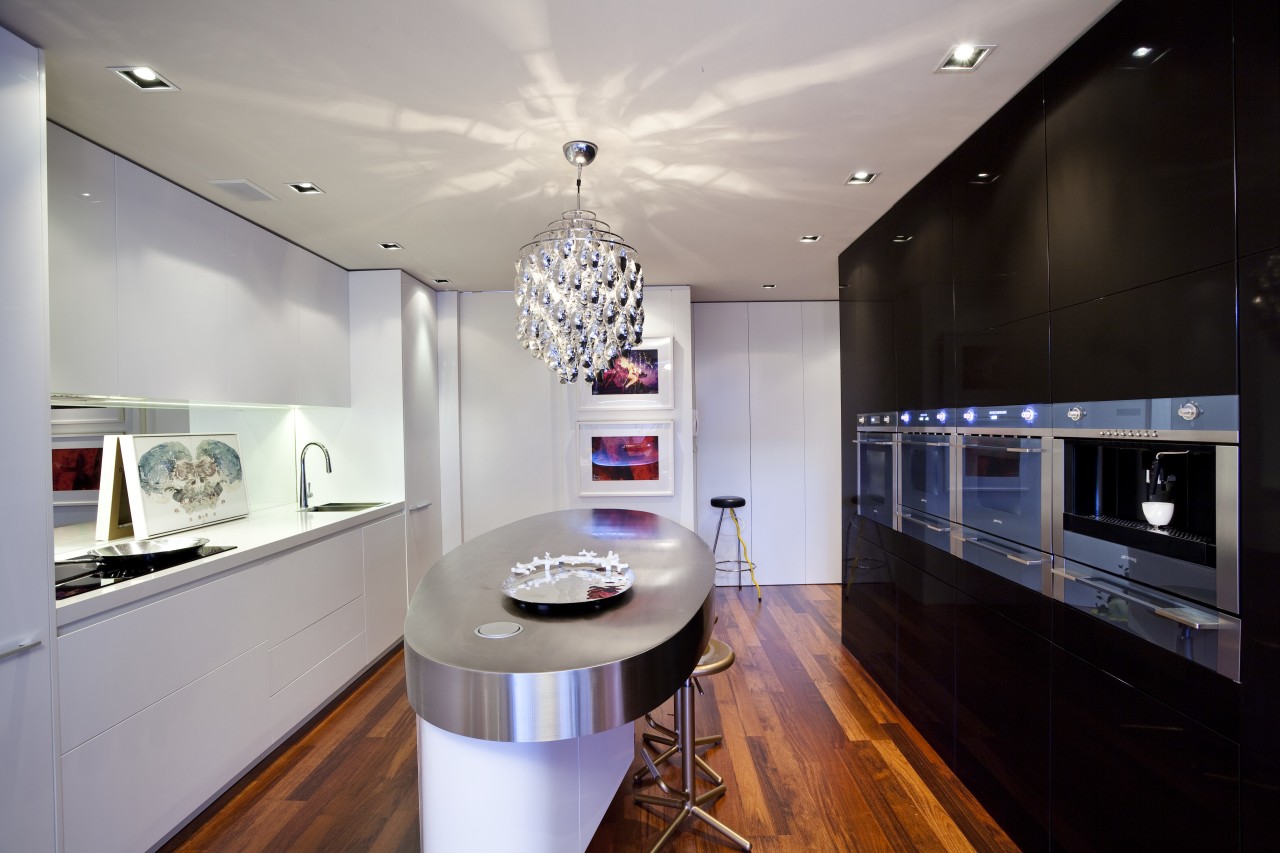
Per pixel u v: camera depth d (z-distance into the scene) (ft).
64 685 5.87
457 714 4.19
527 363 16.21
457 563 7.22
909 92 6.68
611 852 6.91
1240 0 4.22
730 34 5.53
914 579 9.71
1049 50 5.97
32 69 5.50
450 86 6.31
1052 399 6.30
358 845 7.04
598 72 6.10
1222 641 4.44
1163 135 4.87
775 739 9.37
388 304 13.71
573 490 16.11
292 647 9.46
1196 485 4.92
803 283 15.83
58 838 5.78
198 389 9.12
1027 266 6.67
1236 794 4.35
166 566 7.39
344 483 13.78
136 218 8.01
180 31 5.36
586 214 10.23
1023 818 6.84
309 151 7.74
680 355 15.96
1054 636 6.33
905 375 9.91
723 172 8.63
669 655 4.71
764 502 18.39
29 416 5.50
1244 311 4.23
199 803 7.52
